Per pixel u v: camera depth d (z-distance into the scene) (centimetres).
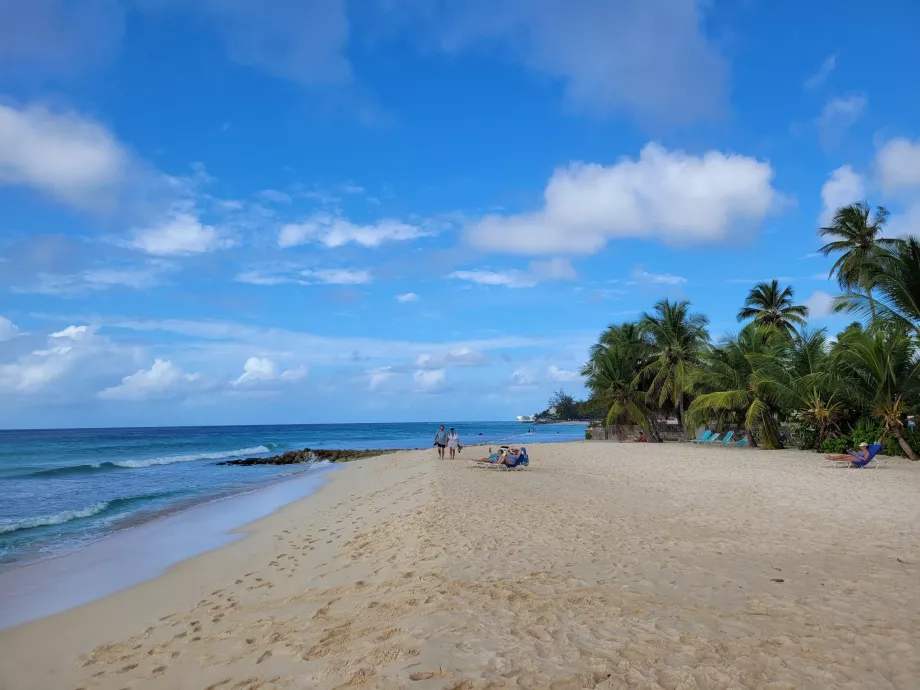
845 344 2255
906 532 905
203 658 564
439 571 730
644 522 1022
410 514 1180
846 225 3297
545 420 16975
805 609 555
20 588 929
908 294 2056
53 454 5031
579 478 1719
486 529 972
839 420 2538
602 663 444
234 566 994
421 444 6906
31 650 655
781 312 4238
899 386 2120
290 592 773
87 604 834
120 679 544
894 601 573
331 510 1527
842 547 815
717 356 3150
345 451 4412
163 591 877
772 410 2906
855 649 458
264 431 14550
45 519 1578
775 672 423
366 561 863
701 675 419
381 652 494
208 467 3725
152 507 1827
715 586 637
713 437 3681
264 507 1742
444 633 516
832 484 1470
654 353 4219
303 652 530
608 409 4406
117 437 9362
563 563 750
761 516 1065
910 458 2066
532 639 497
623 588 638
